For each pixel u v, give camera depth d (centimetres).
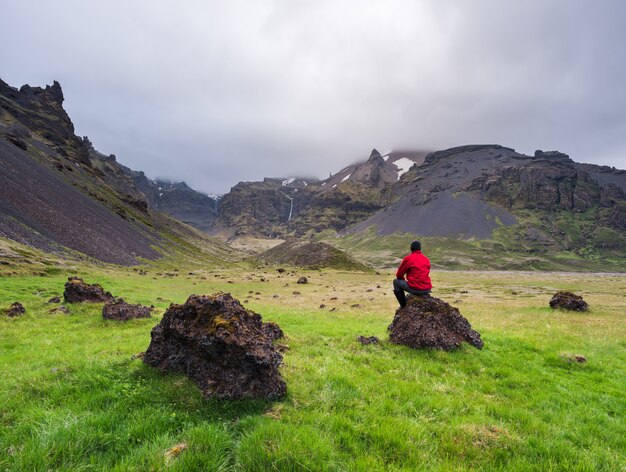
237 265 15950
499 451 657
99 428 621
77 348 1381
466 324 1512
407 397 902
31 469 512
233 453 582
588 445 739
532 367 1267
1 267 4131
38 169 12250
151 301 3456
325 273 12938
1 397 751
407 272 1591
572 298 3409
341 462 577
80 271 5162
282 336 1513
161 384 830
